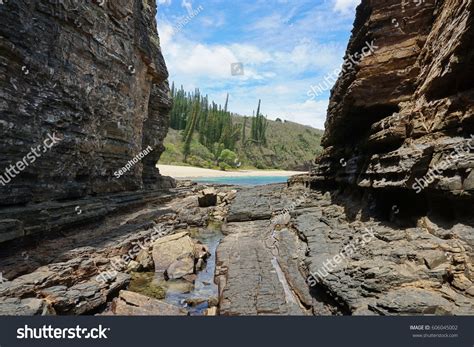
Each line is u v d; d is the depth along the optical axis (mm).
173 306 10352
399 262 9172
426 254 8648
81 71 17219
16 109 12367
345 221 16172
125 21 22547
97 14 18672
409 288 8086
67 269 11305
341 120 17625
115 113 21781
